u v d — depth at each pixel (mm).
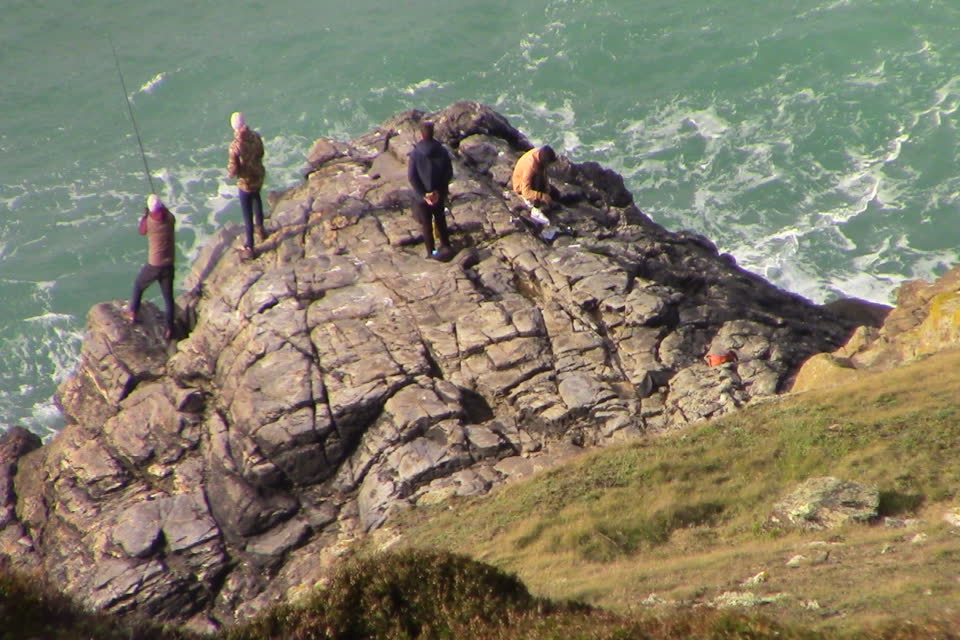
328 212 79250
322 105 189125
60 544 67062
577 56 194000
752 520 50094
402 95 190625
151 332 74938
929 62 178125
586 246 76688
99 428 72000
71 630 32031
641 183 158875
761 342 68562
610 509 53094
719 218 147875
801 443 55312
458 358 67312
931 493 48406
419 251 75375
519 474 60781
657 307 69625
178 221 159500
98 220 160375
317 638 35812
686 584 42125
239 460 65312
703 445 57750
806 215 144875
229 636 36062
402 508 60469
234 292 72812
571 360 66938
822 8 196125
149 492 67750
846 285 131250
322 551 61438
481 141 87625
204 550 63438
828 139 162250
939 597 34500
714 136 168000
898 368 63719
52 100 192875
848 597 36406
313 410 64250
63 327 140375
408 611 36500
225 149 178500
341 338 68375
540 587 44969
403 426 63188
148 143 180375
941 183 147750
